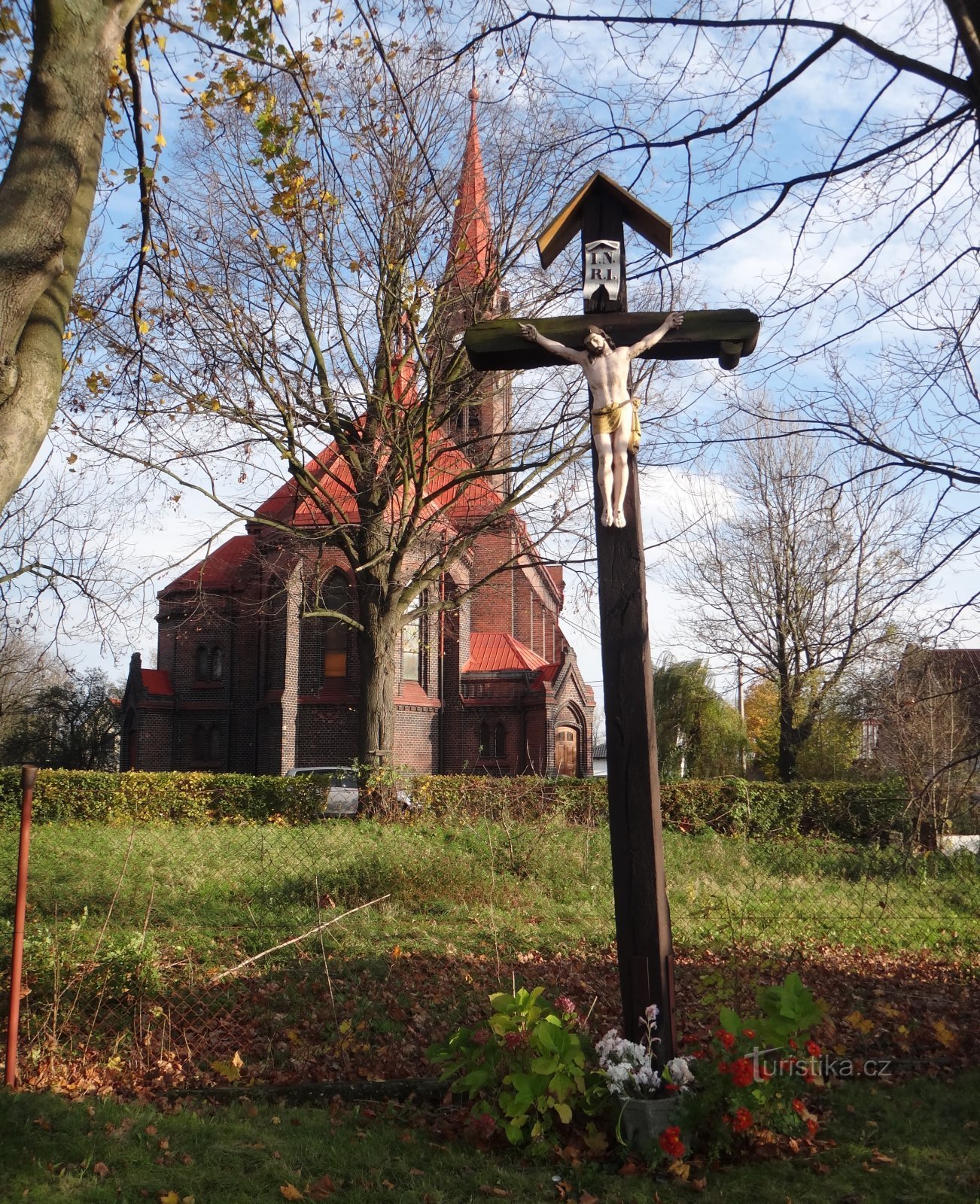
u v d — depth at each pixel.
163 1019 7.19
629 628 5.83
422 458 21.38
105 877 13.25
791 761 32.34
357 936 10.45
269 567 26.84
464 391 21.98
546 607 44.62
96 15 5.77
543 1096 5.29
